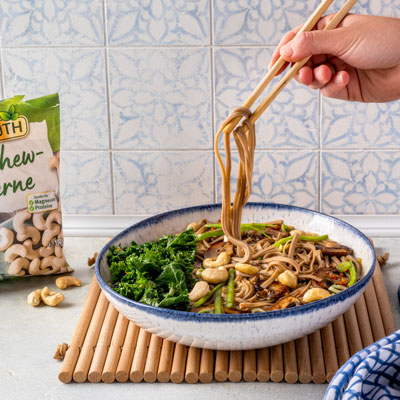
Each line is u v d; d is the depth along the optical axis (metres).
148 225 1.02
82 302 1.00
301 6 1.08
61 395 0.85
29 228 1.03
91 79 1.12
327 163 1.13
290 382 0.87
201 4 1.08
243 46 1.09
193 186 1.15
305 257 0.97
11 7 1.09
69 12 1.09
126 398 0.85
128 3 1.08
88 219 1.17
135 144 1.14
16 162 1.00
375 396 0.77
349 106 1.11
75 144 1.14
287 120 1.12
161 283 0.91
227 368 0.87
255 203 1.06
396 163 1.13
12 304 1.00
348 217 1.15
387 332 0.92
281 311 0.82
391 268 1.05
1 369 0.89
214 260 0.97
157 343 0.91
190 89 1.11
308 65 1.00
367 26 0.91
